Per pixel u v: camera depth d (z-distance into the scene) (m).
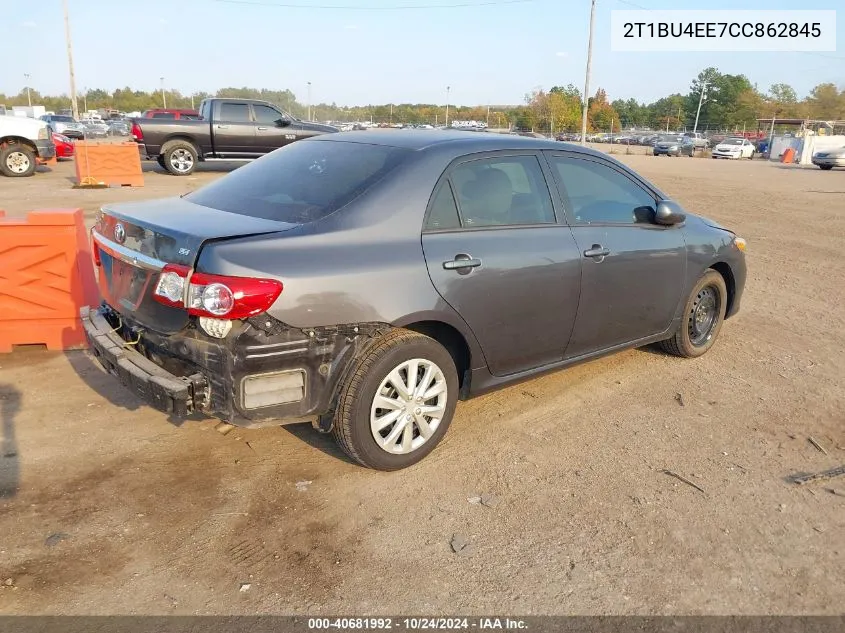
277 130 18.89
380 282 3.34
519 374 4.19
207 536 3.12
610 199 4.64
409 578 2.89
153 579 2.84
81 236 5.31
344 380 3.41
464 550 3.08
